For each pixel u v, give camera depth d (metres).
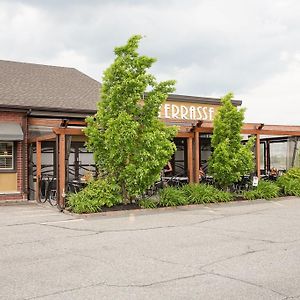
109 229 11.30
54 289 6.18
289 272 6.91
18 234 10.64
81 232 10.88
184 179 19.75
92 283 6.45
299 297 5.68
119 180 15.44
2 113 18.31
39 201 17.81
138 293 5.95
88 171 20.56
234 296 5.75
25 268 7.38
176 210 15.10
